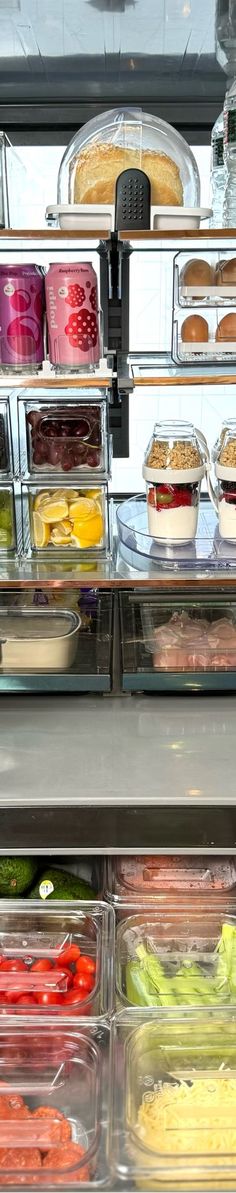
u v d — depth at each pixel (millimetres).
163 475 1175
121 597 1247
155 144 1207
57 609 1228
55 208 1110
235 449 1198
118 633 1364
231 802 1095
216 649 1244
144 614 1250
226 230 1075
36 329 1146
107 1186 859
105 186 1167
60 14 1268
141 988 1092
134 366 1248
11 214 1284
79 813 1102
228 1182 860
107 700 1323
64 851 1121
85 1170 876
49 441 1202
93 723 1256
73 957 1131
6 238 1081
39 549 1237
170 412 1525
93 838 1115
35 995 1082
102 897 1256
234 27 1271
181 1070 993
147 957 1130
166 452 1178
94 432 1203
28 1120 940
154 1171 861
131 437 1544
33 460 1214
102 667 1250
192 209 1111
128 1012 1033
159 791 1101
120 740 1210
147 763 1154
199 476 1192
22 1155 899
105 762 1157
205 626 1247
